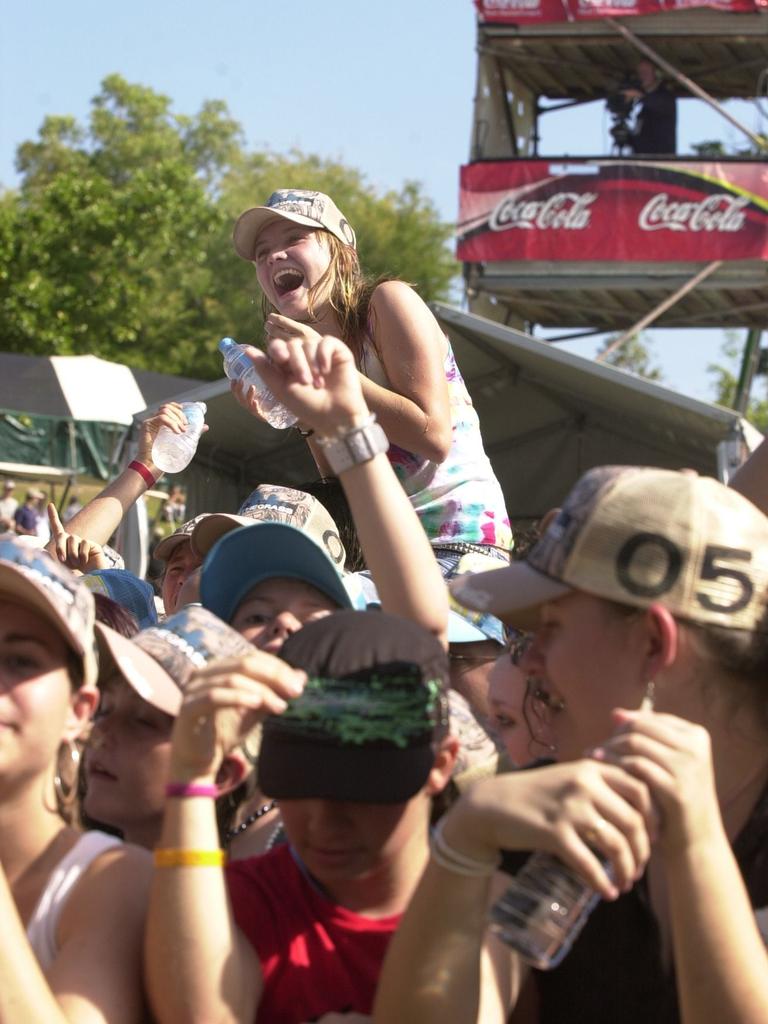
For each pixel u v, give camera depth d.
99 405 19.34
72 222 33.97
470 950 1.75
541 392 11.77
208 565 2.56
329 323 3.74
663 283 15.56
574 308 16.62
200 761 1.85
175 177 35.59
